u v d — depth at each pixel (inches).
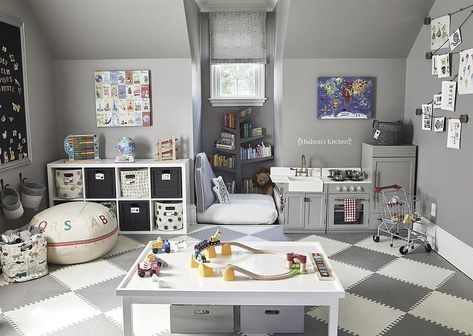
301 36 180.9
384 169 182.2
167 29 179.2
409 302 124.6
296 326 109.3
